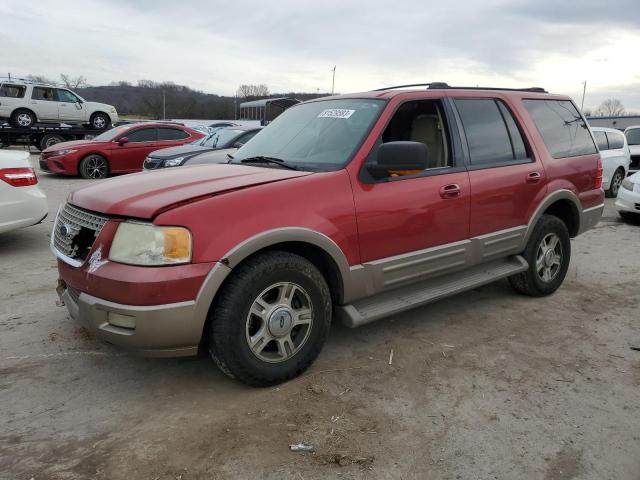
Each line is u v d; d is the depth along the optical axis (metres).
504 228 4.42
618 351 3.87
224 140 10.52
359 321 3.47
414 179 3.77
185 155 9.79
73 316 3.15
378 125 3.66
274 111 18.38
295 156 3.80
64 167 13.74
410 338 4.04
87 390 3.22
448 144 4.09
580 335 4.15
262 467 2.53
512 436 2.81
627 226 8.88
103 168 14.20
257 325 3.16
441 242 3.95
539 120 4.88
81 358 3.62
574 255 6.78
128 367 3.51
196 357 3.65
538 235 4.72
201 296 2.84
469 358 3.71
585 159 5.22
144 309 2.76
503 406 3.10
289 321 3.20
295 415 2.96
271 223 3.05
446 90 4.22
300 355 3.29
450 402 3.13
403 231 3.67
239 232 2.94
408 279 3.77
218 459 2.58
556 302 4.91
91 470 2.50
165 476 2.46
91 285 2.90
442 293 3.95
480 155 4.27
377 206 3.51
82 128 21.38
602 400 3.19
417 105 4.04
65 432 2.79
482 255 4.25
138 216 2.85
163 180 3.36
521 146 4.63
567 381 3.41
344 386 3.29
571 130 5.20
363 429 2.84
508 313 4.60
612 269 6.10
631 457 2.66
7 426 2.84
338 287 3.46
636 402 3.18
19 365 3.51
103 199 3.12
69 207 3.41
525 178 4.52
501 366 3.60
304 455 2.62
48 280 5.29
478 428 2.88
